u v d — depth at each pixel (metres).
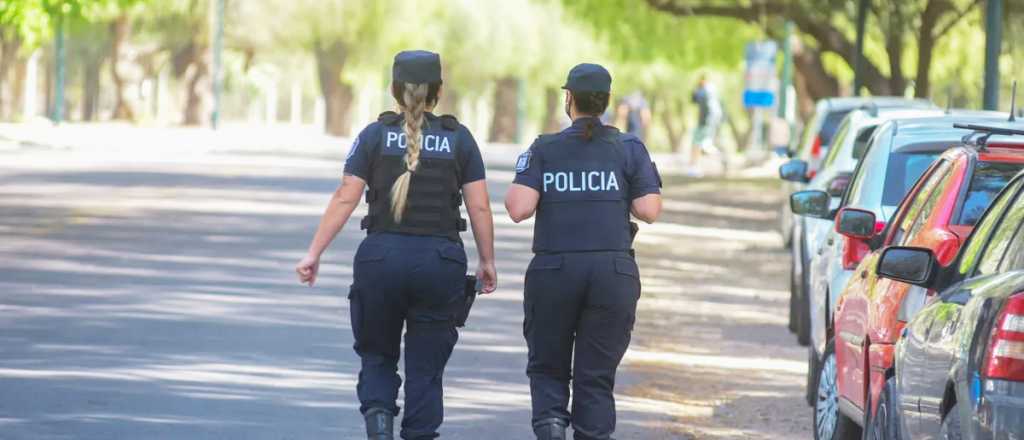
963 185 20.00
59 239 48.50
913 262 17.53
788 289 48.34
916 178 27.03
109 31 187.88
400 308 19.59
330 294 38.88
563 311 19.92
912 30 78.50
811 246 34.50
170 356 29.17
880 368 18.80
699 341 36.31
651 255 56.91
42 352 29.03
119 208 59.69
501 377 29.03
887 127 28.48
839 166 35.94
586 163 19.89
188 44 192.38
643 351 34.09
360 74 185.12
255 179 78.94
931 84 103.06
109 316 33.75
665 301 43.81
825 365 23.89
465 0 179.00
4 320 32.66
